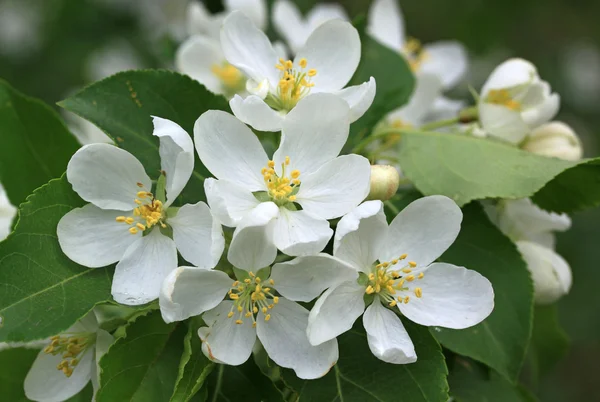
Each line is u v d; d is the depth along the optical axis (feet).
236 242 0.71
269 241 0.71
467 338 0.81
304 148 0.77
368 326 0.74
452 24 1.98
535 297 0.92
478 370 0.86
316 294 0.73
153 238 0.76
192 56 1.09
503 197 0.83
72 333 0.79
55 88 2.05
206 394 0.75
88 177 0.75
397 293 0.76
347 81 0.84
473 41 1.95
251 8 1.13
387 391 0.74
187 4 2.01
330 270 0.71
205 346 0.71
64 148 0.92
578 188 0.86
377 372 0.75
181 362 0.72
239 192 0.75
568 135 0.94
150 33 1.99
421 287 0.77
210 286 0.72
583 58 2.28
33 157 0.91
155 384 0.73
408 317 0.76
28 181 0.91
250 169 0.76
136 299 0.73
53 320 0.71
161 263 0.75
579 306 1.91
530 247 0.92
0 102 0.90
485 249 0.84
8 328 0.70
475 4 1.95
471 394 0.85
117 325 0.79
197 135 0.74
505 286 0.83
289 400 0.80
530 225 0.92
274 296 0.73
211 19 1.13
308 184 0.76
